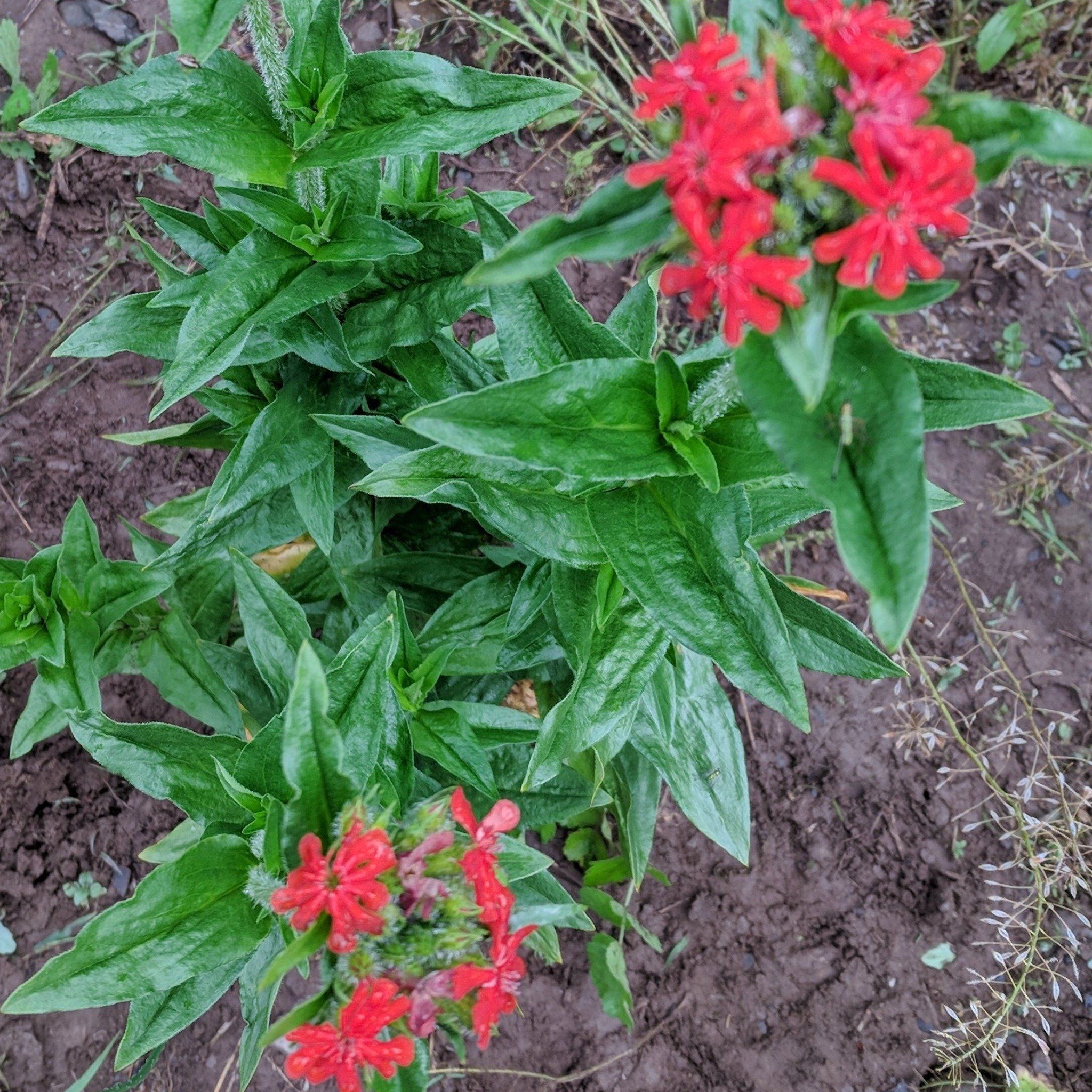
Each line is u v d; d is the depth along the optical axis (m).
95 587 0.41
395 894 0.28
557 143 0.65
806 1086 0.53
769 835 0.58
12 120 0.60
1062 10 0.66
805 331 0.23
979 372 0.29
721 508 0.30
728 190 0.22
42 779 0.53
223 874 0.31
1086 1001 0.54
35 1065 0.50
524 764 0.43
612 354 0.31
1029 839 0.55
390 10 0.65
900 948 0.55
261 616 0.37
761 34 0.24
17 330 0.59
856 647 0.38
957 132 0.23
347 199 0.36
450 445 0.27
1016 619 0.61
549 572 0.37
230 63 0.32
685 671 0.40
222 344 0.33
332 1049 0.26
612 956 0.52
